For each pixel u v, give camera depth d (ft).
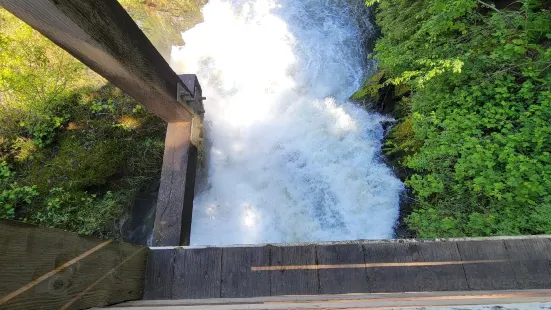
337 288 8.16
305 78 20.51
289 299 7.26
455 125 13.38
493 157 12.18
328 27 22.77
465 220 12.17
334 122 18.51
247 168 17.37
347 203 15.89
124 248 6.97
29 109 14.43
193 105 13.99
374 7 21.63
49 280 4.10
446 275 8.21
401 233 14.30
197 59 20.83
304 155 17.56
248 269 8.46
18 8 5.31
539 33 13.62
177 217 11.60
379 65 18.22
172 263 8.48
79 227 12.78
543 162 11.75
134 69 8.58
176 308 5.93
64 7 5.48
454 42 14.78
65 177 13.74
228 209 16.22
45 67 15.28
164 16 21.57
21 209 12.92
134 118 15.46
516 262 8.30
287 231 15.67
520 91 12.88
